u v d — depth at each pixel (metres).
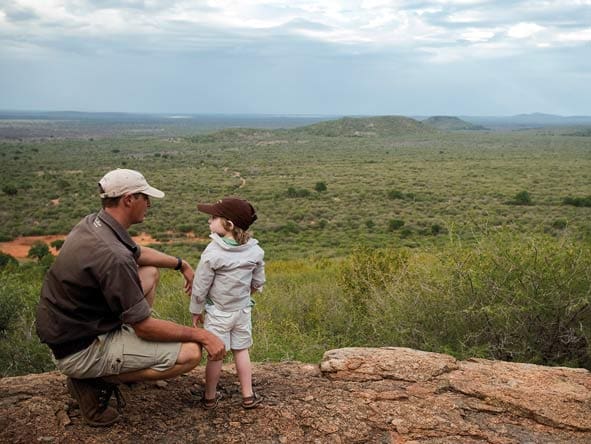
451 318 5.50
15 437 2.80
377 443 2.87
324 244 39.78
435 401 3.28
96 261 2.64
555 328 5.15
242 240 3.10
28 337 5.98
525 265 5.21
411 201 63.84
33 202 59.88
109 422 2.92
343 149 180.75
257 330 6.54
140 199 2.87
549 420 3.09
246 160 134.50
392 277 7.18
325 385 3.48
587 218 45.53
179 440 2.82
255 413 3.10
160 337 2.82
